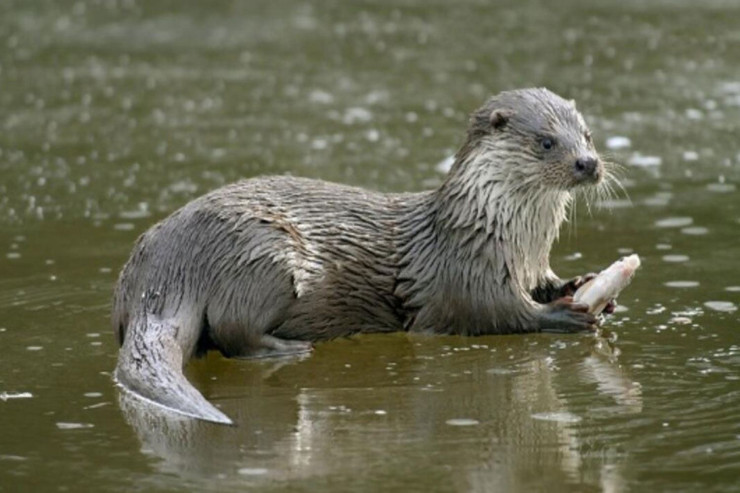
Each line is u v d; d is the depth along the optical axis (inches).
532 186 781.9
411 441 617.0
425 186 1081.4
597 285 783.1
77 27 1633.9
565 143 777.6
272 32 1614.2
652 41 1533.0
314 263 761.0
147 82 1434.5
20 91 1408.7
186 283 730.8
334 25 1641.2
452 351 764.6
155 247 738.8
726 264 880.3
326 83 1416.1
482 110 802.8
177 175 1135.6
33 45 1573.6
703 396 664.4
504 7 1706.4
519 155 779.4
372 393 692.1
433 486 563.8
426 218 799.7
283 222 753.0
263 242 740.0
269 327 753.6
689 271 869.2
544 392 683.4
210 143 1223.5
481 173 784.3
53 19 1664.6
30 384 700.0
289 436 626.8
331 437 624.4
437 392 690.2
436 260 789.9
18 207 1059.9
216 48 1560.0
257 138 1234.0
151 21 1653.5
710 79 1387.8
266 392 697.0
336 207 786.8
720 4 1684.3
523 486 562.6
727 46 1504.7
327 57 1514.5
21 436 628.1
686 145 1183.6
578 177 773.3
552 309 788.0
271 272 741.3
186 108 1339.8
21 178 1136.2
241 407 673.0
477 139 792.9
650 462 584.4
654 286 844.0
